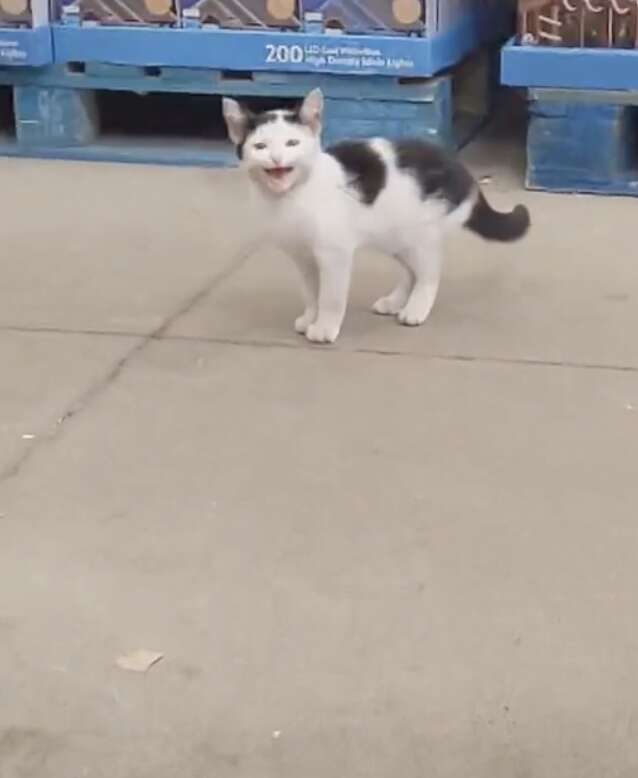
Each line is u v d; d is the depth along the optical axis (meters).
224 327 2.10
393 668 1.40
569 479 1.69
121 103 3.01
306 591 1.51
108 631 1.47
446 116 2.73
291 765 1.29
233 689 1.38
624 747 1.30
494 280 2.24
